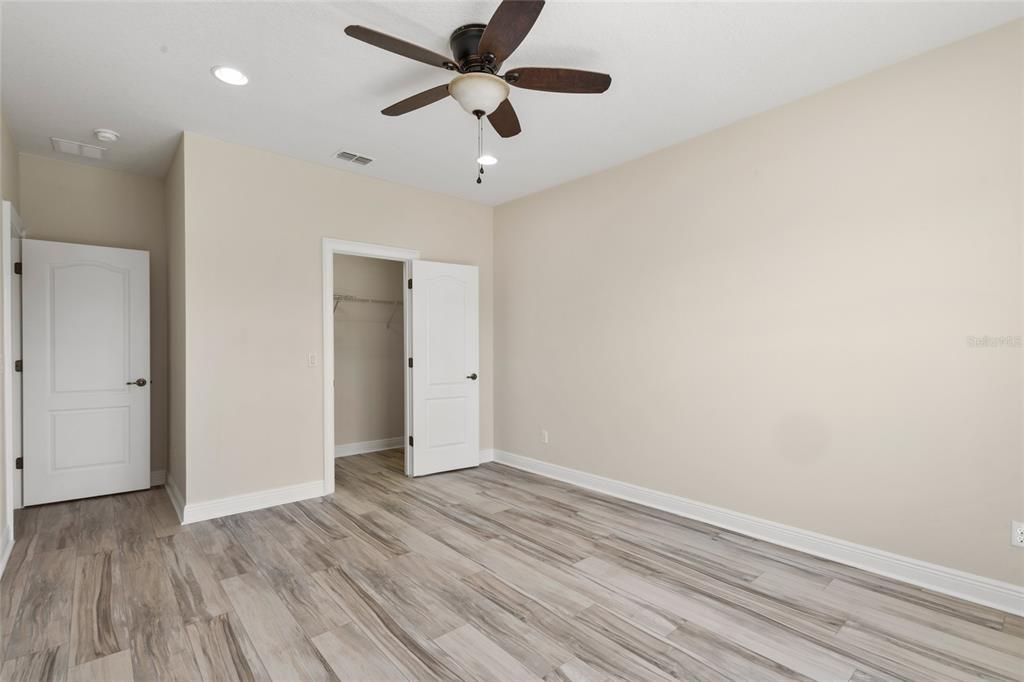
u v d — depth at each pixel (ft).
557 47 7.77
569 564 8.89
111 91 9.12
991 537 7.44
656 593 7.87
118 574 8.42
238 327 11.54
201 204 11.03
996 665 6.12
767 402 9.91
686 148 11.31
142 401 13.00
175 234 11.99
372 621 7.09
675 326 11.53
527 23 5.96
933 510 7.95
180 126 10.62
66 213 12.44
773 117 9.81
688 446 11.28
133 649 6.41
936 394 7.91
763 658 6.27
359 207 13.64
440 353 15.16
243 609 7.38
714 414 10.78
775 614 7.27
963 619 7.10
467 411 15.74
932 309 7.94
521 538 10.08
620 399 12.80
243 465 11.59
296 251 12.48
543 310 15.02
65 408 12.03
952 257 7.76
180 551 9.35
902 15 7.03
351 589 7.98
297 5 6.83
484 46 6.51
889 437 8.38
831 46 7.77
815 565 8.82
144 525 10.63
